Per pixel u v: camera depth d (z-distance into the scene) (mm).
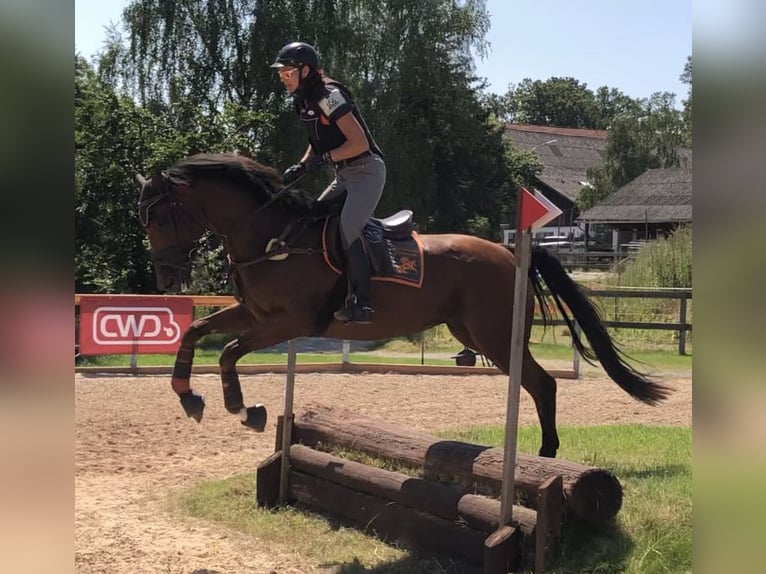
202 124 19922
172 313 12516
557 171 71938
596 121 111188
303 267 5051
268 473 5746
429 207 28734
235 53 24969
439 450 5020
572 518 4422
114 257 19219
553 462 4555
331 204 5234
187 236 4871
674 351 16547
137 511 5684
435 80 27938
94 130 19469
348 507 5301
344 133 4973
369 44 26156
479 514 4445
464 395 11180
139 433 8273
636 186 48250
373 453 5402
